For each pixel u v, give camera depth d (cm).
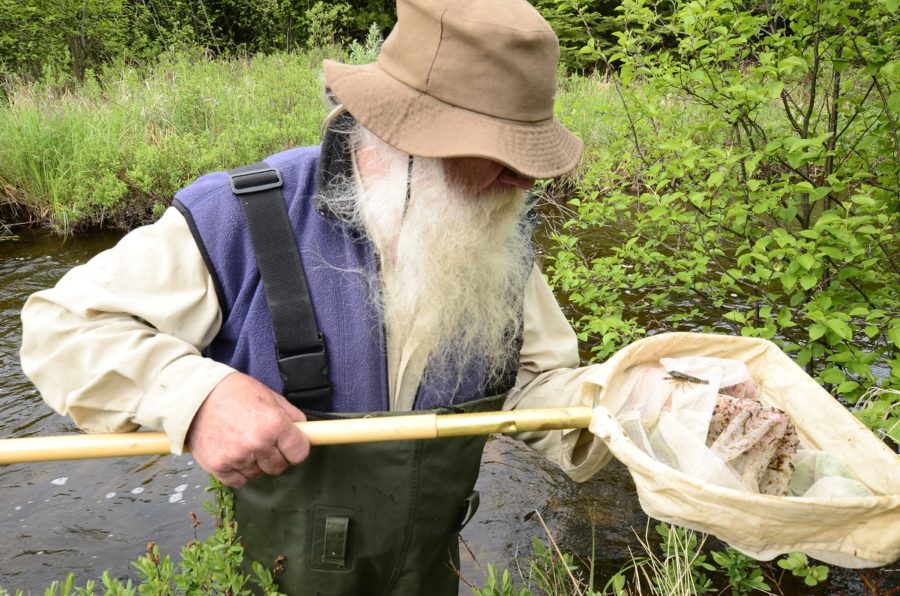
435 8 117
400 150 121
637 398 142
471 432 130
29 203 616
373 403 135
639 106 352
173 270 129
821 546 115
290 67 907
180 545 265
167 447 126
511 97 119
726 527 115
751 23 292
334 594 148
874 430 212
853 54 288
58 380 126
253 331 130
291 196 132
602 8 1254
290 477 138
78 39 1019
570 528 271
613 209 355
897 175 286
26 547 263
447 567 166
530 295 157
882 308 279
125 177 617
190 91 734
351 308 131
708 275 415
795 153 272
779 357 146
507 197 130
